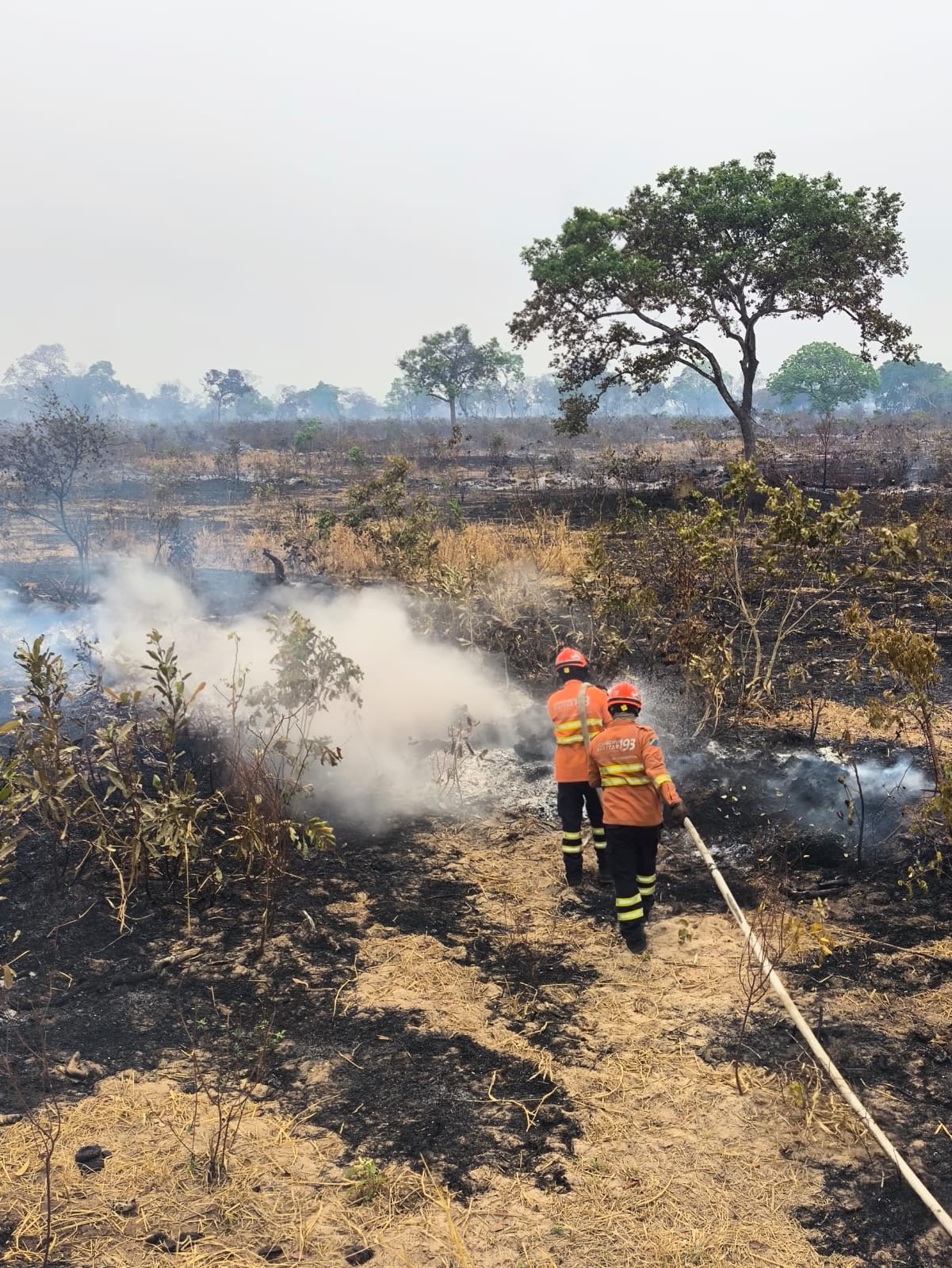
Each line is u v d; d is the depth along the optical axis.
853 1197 3.42
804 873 5.95
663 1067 4.16
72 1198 3.38
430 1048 4.29
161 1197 3.39
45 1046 4.25
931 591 12.62
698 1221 3.31
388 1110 3.88
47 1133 3.62
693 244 26.48
